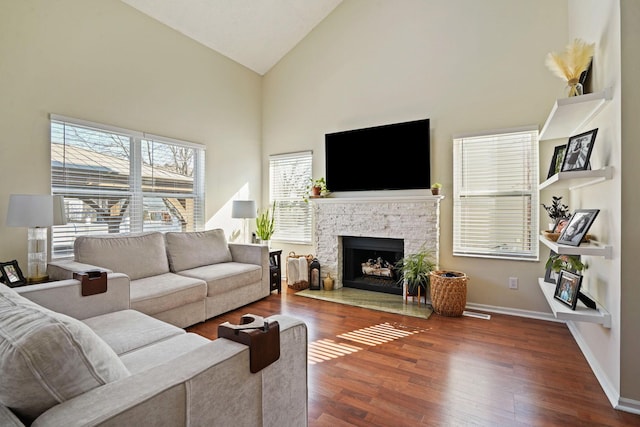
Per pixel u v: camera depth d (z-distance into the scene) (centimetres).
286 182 498
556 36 320
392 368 227
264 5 407
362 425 169
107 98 329
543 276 328
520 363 233
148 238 325
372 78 421
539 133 325
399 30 403
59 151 297
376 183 408
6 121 267
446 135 372
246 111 493
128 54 346
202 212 428
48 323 86
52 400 81
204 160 429
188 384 92
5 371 77
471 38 359
